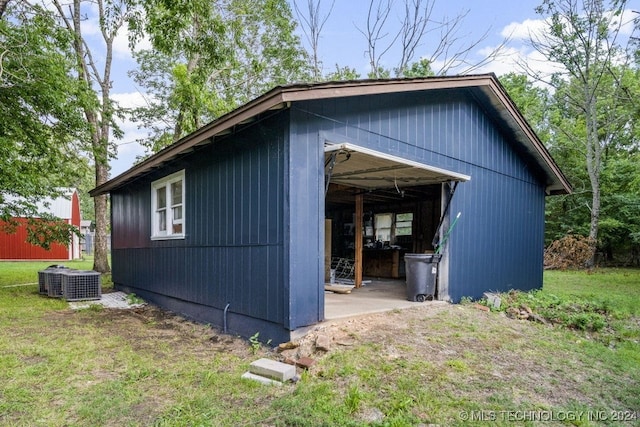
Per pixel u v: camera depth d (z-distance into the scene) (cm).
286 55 1667
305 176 420
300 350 380
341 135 459
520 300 682
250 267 467
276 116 426
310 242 423
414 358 365
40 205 1877
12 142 878
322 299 435
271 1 1498
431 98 604
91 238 2850
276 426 257
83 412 273
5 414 271
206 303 561
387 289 744
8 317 599
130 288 870
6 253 1989
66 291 777
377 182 648
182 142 528
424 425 261
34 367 363
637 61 1341
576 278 1209
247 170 473
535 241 891
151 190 755
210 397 299
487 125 736
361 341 397
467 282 663
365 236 1153
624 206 1470
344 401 288
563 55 1614
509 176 799
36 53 816
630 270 1491
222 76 1553
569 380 357
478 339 437
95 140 1231
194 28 1053
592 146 1645
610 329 578
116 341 462
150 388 318
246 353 417
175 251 658
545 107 1923
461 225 656
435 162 605
